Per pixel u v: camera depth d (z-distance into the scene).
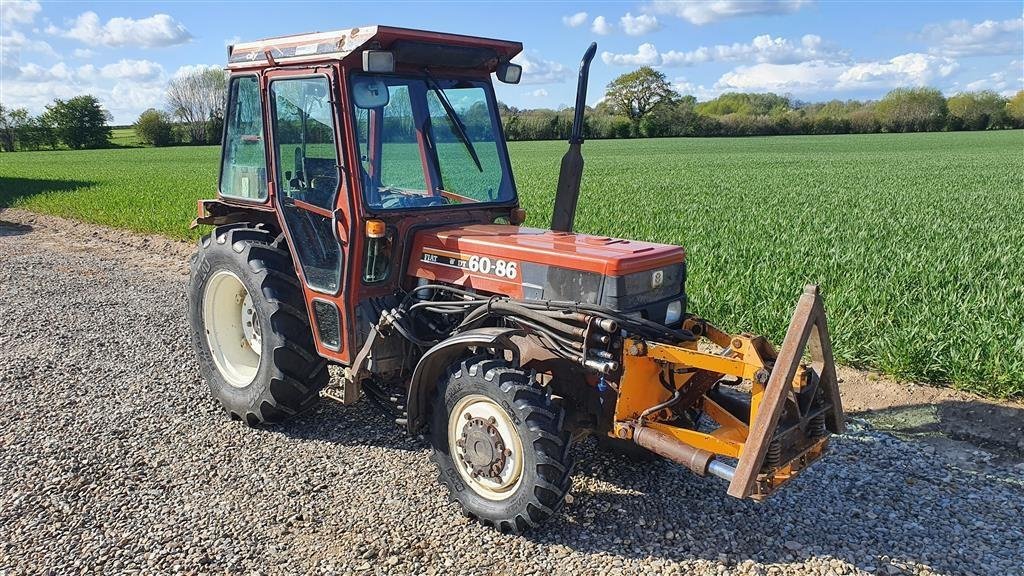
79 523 4.11
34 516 4.18
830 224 12.58
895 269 8.38
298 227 4.90
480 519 4.07
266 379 5.08
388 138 4.51
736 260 8.96
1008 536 3.94
